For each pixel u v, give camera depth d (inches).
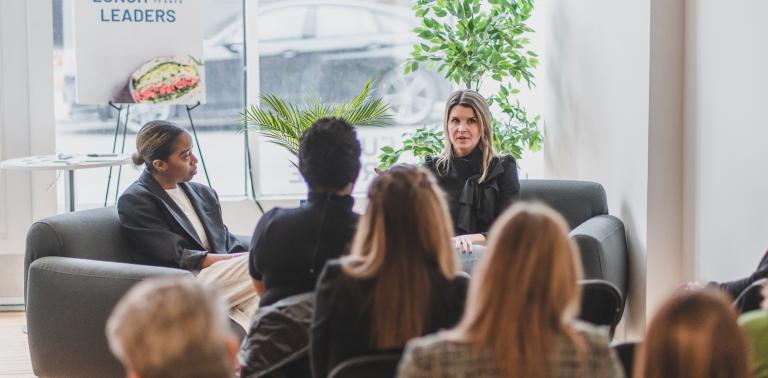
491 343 71.1
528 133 234.7
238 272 166.4
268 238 116.8
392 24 263.7
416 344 72.4
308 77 262.5
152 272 153.4
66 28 249.1
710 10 170.4
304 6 260.5
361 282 94.9
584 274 171.3
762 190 153.9
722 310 69.6
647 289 185.3
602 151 205.9
